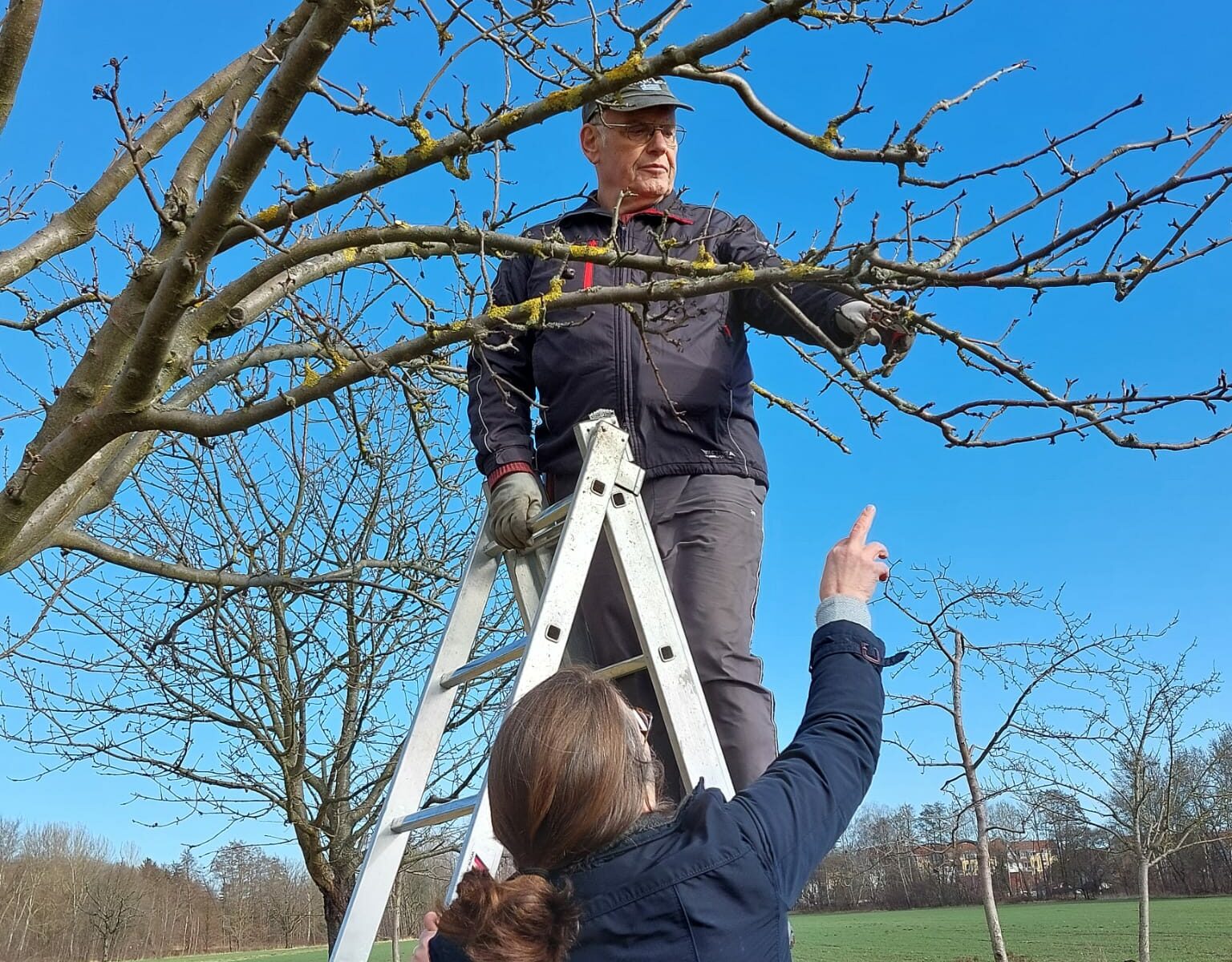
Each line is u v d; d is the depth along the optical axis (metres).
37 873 56.47
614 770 1.25
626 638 2.56
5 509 2.80
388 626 7.82
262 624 7.80
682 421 2.56
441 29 2.46
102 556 4.51
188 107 3.89
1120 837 10.64
